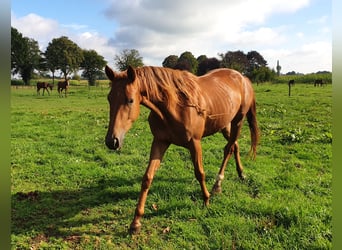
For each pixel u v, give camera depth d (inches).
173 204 163.6
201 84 162.7
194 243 131.8
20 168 231.8
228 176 209.5
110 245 131.8
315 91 1117.1
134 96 125.5
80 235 140.5
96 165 238.2
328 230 133.7
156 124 145.3
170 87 138.6
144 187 142.9
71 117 501.7
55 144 305.6
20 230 143.9
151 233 140.9
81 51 3090.6
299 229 135.7
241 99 192.4
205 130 163.2
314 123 411.8
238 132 193.9
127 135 349.1
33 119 476.4
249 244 126.6
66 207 167.5
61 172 222.5
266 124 410.0
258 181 196.2
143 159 253.1
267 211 153.6
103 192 185.9
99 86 2046.0
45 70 3120.1
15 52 2618.1
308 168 227.6
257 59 2568.9
